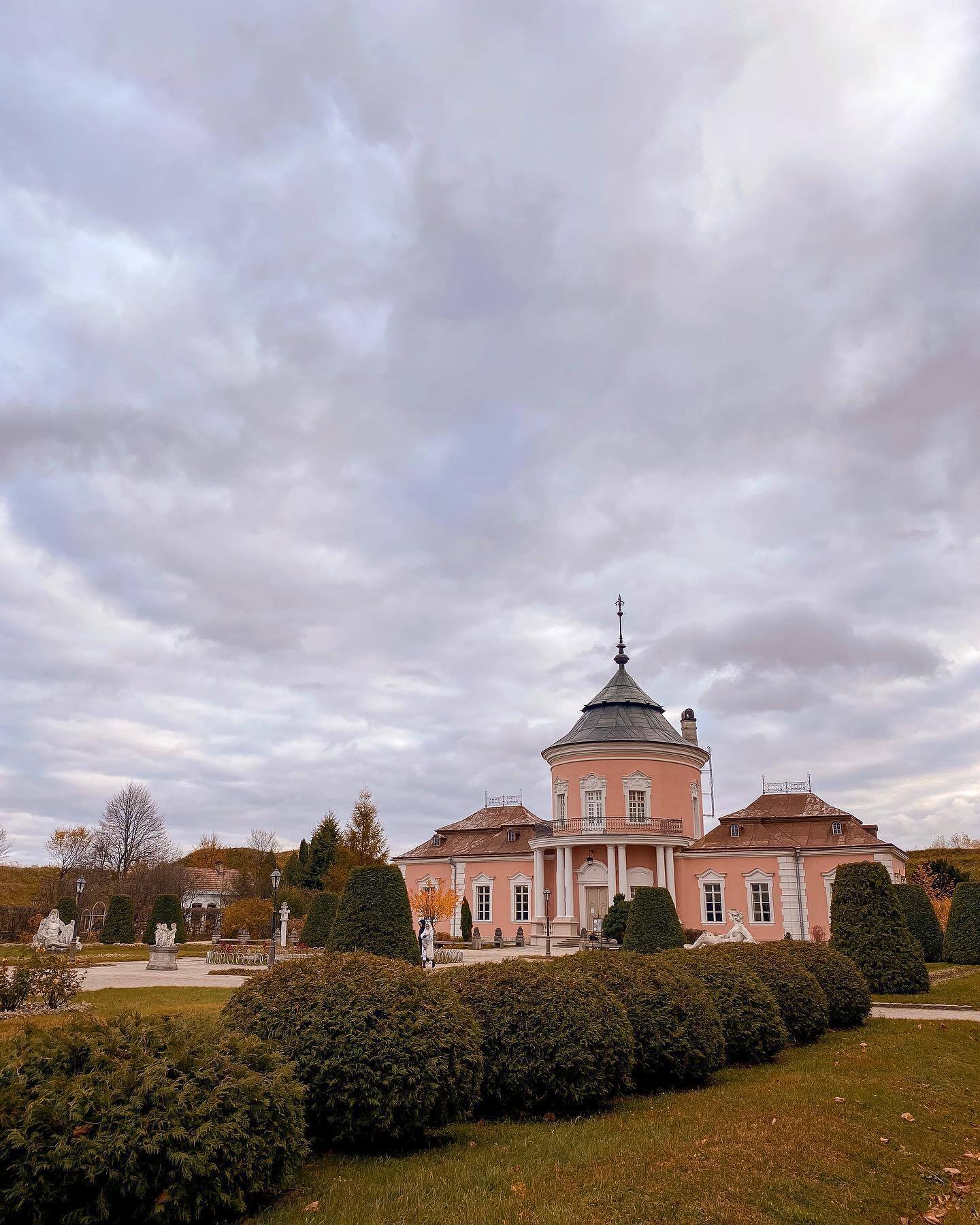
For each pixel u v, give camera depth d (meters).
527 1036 10.07
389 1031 8.64
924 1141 9.49
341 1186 7.53
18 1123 6.22
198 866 88.94
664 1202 7.19
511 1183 7.68
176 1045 7.30
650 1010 11.55
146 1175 6.34
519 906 50.50
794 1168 8.12
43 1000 16.95
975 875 61.75
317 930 35.81
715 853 45.16
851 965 18.09
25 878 75.81
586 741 48.97
